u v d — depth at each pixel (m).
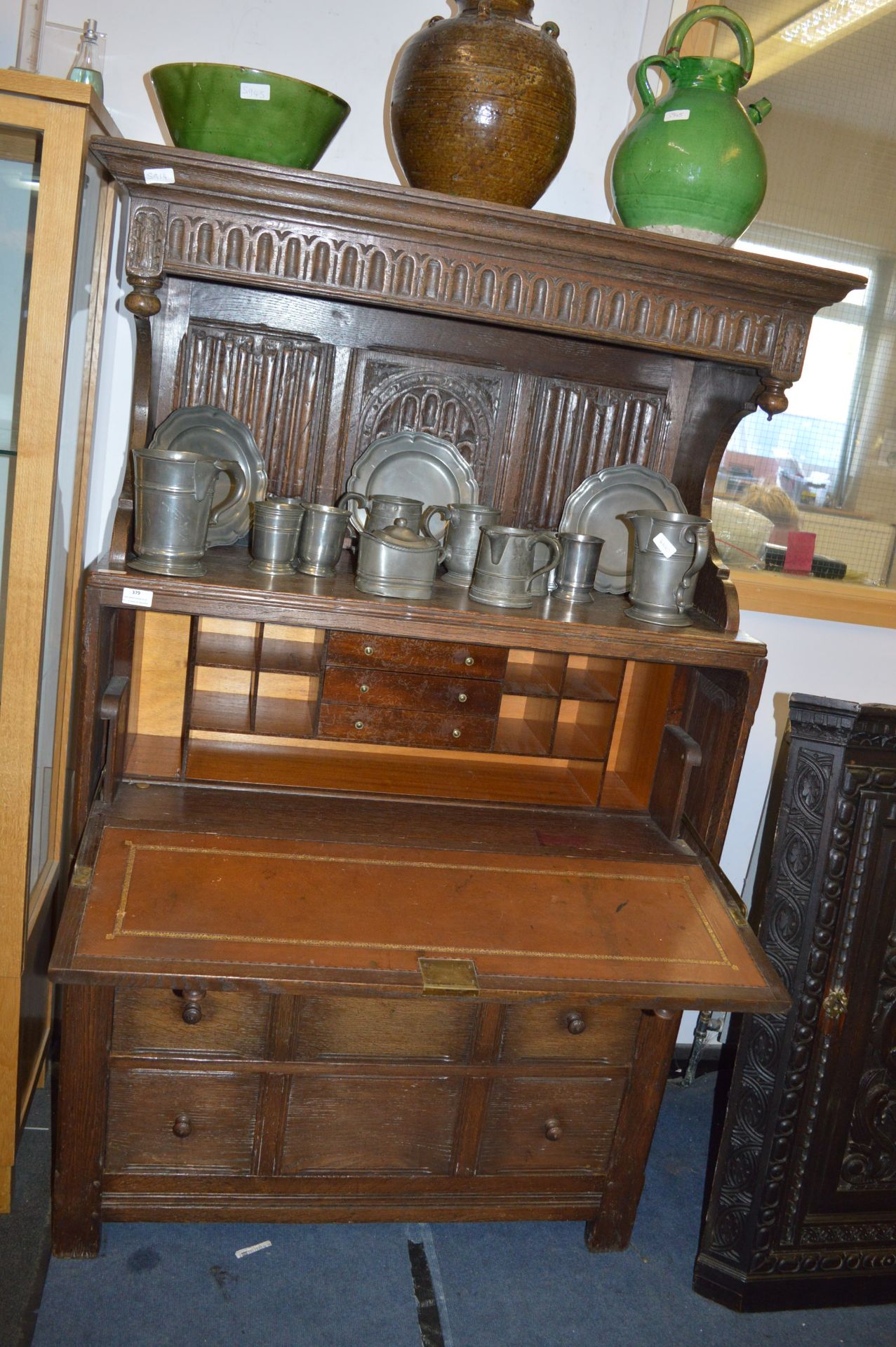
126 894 1.42
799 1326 1.66
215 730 1.65
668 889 1.65
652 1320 1.63
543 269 1.49
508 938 1.48
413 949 1.42
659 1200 1.91
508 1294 1.65
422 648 1.65
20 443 1.35
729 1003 1.45
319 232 1.43
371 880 1.54
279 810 1.67
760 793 2.21
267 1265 1.65
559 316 1.51
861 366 2.07
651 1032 1.63
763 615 2.10
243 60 1.71
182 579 1.48
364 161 1.79
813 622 2.12
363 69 1.75
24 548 1.38
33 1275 1.50
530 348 1.78
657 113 1.56
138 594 1.46
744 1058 1.64
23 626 1.40
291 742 1.89
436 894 1.54
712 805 1.71
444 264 1.46
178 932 1.37
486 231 1.43
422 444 1.76
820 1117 1.63
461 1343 1.55
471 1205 1.69
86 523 1.66
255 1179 1.61
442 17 1.71
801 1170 1.64
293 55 1.72
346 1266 1.67
